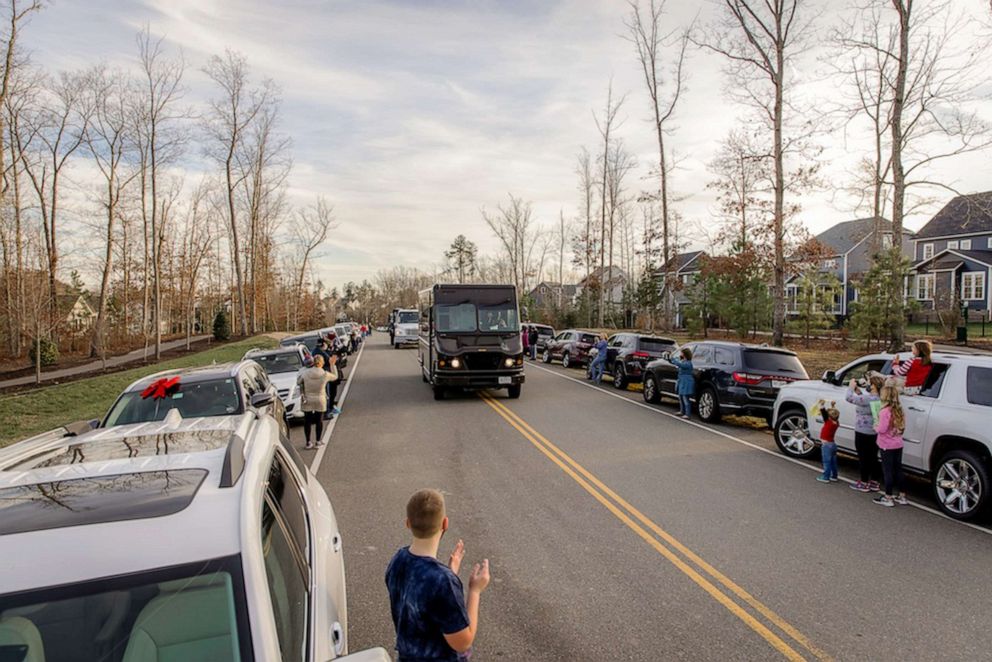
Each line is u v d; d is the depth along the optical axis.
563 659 3.81
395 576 2.66
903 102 16.45
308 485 4.03
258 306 53.69
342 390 17.41
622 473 8.32
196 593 1.98
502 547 5.66
